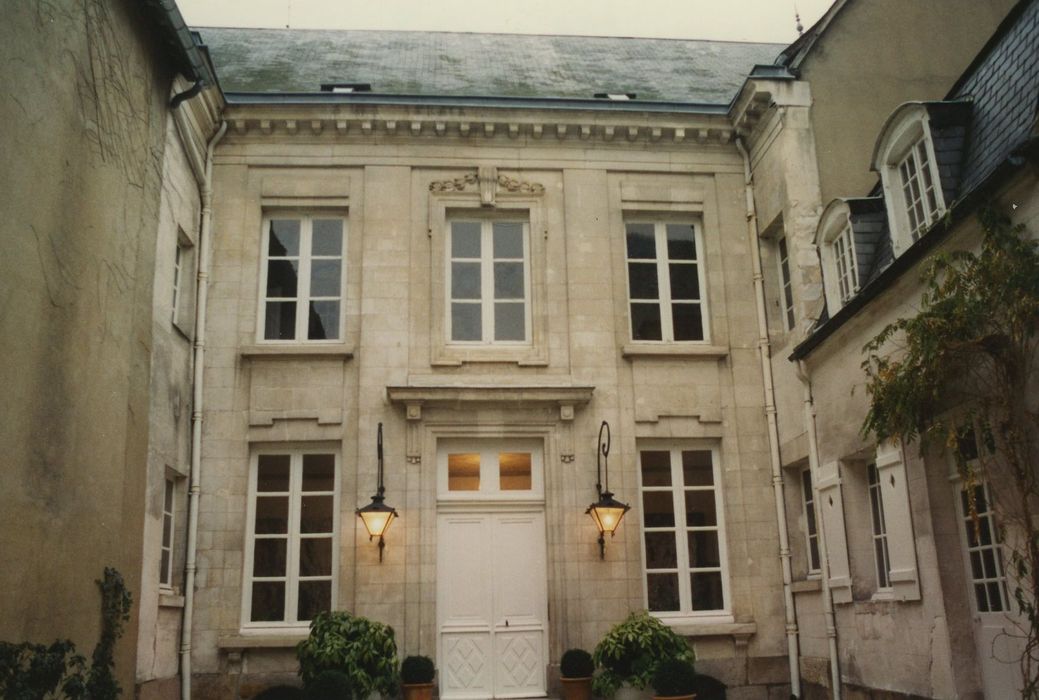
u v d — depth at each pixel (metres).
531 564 12.72
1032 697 7.30
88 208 8.57
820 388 11.71
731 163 14.35
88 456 8.49
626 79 16.52
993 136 9.06
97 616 8.59
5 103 7.03
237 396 12.75
